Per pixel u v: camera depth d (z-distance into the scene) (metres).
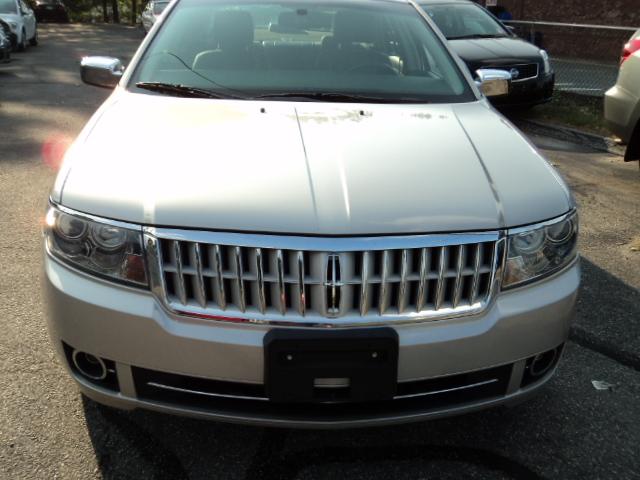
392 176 2.12
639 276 3.93
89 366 2.12
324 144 2.30
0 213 4.53
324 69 3.13
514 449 2.40
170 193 1.99
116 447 2.32
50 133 7.03
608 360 3.01
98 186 2.06
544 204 2.16
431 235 1.95
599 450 2.42
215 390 2.00
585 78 10.60
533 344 2.12
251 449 2.35
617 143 7.14
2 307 3.22
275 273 1.90
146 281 1.95
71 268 2.04
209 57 3.14
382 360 1.91
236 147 2.25
